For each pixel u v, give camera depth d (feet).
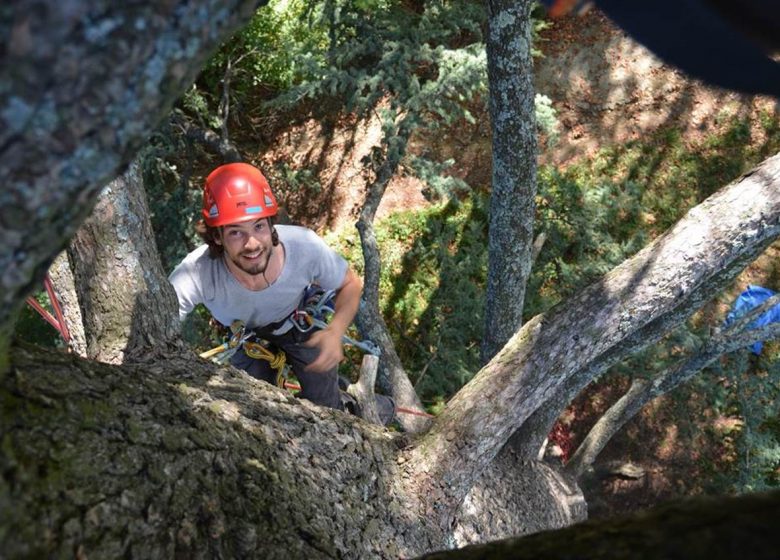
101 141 2.40
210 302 10.37
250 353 11.30
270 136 39.83
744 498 2.81
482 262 30.60
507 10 12.75
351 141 37.73
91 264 8.88
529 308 27.81
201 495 5.49
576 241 28.58
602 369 14.44
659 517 2.88
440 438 9.83
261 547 5.69
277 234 9.81
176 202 27.58
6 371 4.68
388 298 33.83
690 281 10.23
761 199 9.94
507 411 10.12
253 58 38.32
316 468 7.80
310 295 10.69
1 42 2.07
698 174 33.35
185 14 2.37
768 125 33.22
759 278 30.55
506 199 14.42
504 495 13.78
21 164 2.27
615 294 10.28
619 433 28.99
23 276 2.61
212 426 6.31
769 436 24.39
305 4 32.42
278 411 8.29
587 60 35.70
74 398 5.04
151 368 8.46
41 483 4.25
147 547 4.75
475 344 28.78
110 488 4.69
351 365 32.07
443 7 26.40
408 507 9.03
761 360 29.58
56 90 2.20
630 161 34.12
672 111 34.40
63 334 10.57
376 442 9.36
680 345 25.75
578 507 18.39
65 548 4.12
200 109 33.86
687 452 28.32
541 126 26.58
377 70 26.14
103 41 2.21
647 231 32.71
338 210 36.78
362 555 7.14
